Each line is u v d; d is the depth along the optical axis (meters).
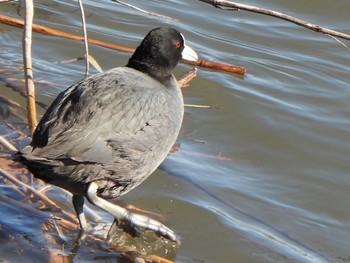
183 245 10.45
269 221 11.11
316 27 10.57
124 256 10.05
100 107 9.49
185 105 13.80
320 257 10.43
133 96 9.77
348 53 16.03
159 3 17.34
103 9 16.75
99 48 15.17
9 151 11.58
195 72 14.41
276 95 14.42
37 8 16.44
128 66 10.84
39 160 8.80
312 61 15.68
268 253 10.41
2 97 13.15
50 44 15.04
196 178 11.88
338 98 14.47
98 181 9.68
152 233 10.62
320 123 13.66
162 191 11.52
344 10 17.30
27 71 11.71
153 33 10.72
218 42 16.11
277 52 15.95
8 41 14.94
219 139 13.05
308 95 14.52
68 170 9.20
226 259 10.26
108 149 9.38
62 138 9.05
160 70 10.66
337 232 11.04
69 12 16.47
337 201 11.74
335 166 12.59
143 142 9.70
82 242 10.19
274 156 12.74
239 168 12.32
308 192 11.88
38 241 10.09
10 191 10.93
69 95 9.69
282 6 17.39
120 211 10.09
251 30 16.64
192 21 16.73
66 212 10.77
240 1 17.31
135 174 9.90
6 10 15.95
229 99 14.12
